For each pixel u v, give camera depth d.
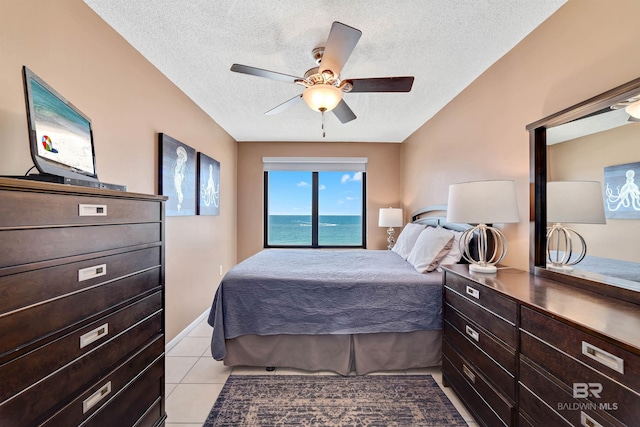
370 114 3.19
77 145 1.21
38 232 0.80
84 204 0.95
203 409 1.66
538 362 1.07
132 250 1.19
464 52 1.95
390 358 2.01
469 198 1.75
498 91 2.06
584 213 1.33
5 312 0.72
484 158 2.24
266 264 2.48
